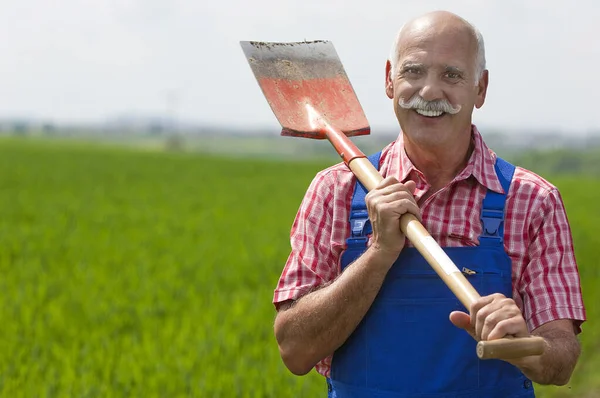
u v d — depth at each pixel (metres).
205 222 21.97
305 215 3.57
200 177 46.34
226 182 42.97
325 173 3.60
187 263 14.20
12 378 7.57
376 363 3.36
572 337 3.28
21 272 12.78
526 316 3.37
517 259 3.38
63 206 25.56
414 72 3.32
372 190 3.26
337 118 3.95
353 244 3.43
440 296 3.31
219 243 17.41
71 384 7.38
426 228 3.39
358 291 3.26
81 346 9.04
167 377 7.62
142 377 7.61
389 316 3.34
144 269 13.02
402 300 3.33
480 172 3.39
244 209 27.05
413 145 3.47
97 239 17.08
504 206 3.38
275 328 3.51
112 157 62.00
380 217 3.18
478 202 3.39
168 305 10.76
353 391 3.42
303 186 41.41
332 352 3.46
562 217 3.40
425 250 3.06
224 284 12.72
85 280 12.16
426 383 3.30
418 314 3.32
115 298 10.84
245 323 9.53
